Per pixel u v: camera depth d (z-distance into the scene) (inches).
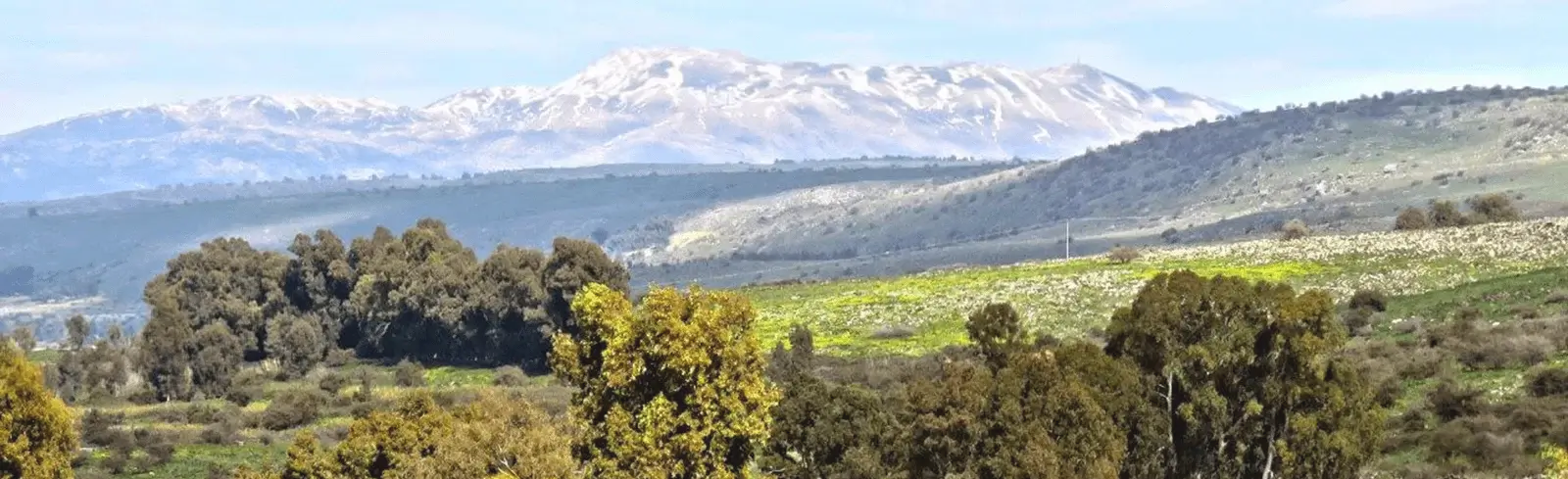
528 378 4881.9
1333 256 4480.8
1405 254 4296.3
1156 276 1967.3
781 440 2180.1
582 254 5221.5
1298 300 1863.9
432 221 6397.6
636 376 1537.9
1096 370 1849.2
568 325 5211.6
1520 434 2159.2
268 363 5664.4
